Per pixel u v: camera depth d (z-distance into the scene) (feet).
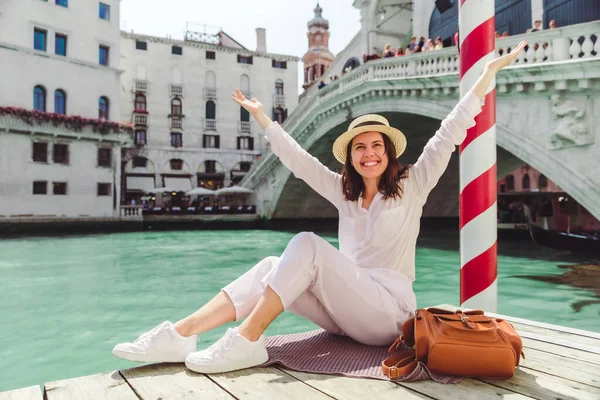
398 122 56.18
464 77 12.19
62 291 25.45
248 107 8.28
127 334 16.93
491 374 6.24
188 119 111.55
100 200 79.51
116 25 83.76
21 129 69.77
